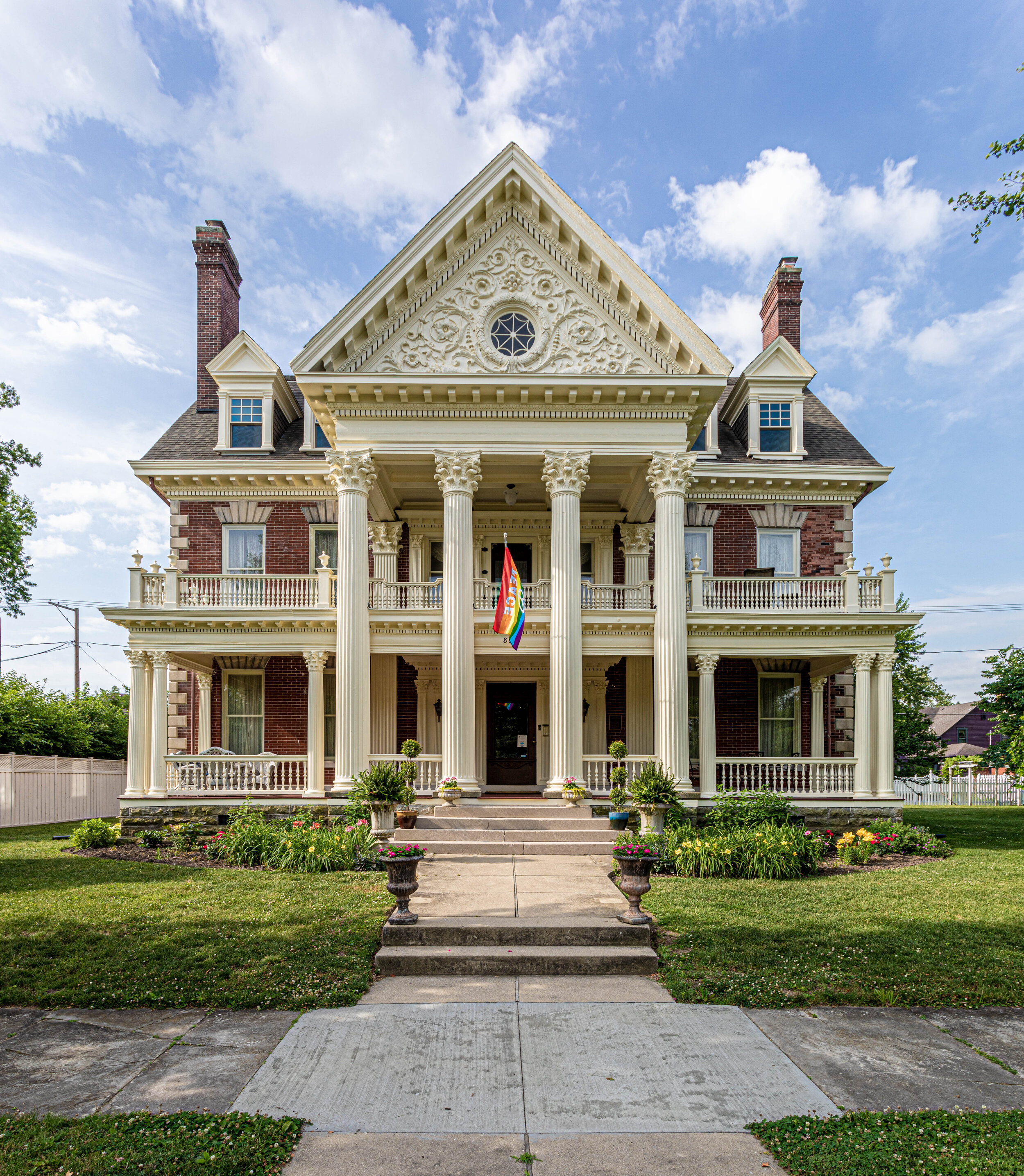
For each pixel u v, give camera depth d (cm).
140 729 1889
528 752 2234
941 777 4144
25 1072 621
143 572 1939
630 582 2242
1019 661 2620
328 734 2255
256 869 1417
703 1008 763
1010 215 1262
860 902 1148
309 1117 555
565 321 1867
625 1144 523
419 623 1886
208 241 2606
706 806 1828
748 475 2275
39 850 1697
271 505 2309
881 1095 591
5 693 2877
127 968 848
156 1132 523
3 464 2862
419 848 987
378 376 1792
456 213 1820
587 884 1224
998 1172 480
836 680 2295
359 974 841
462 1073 624
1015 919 1057
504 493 2198
